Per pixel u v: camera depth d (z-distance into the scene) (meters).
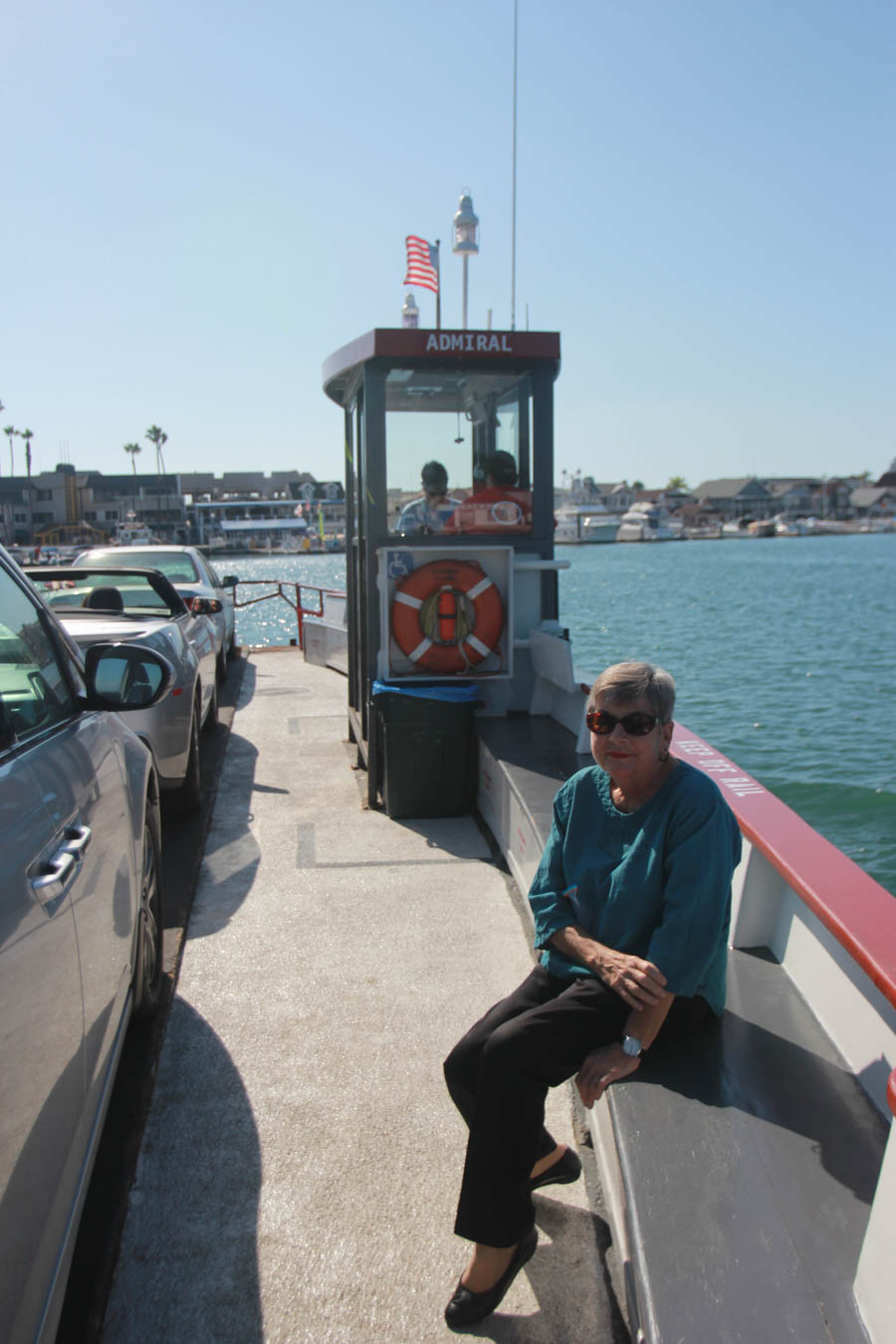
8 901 1.56
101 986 2.20
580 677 5.14
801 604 45.59
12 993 1.52
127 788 2.96
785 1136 2.09
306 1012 3.46
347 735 7.79
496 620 5.48
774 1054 2.40
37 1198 1.59
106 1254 2.34
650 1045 2.31
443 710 5.33
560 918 2.30
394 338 5.13
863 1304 1.65
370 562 5.53
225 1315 2.19
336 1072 3.10
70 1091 1.85
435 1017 3.42
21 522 116.12
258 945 3.98
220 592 10.95
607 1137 2.53
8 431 117.75
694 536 179.75
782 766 14.04
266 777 6.54
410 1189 2.59
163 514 119.31
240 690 10.08
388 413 5.41
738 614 41.12
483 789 5.34
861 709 18.55
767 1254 1.79
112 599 5.80
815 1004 2.61
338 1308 2.21
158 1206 2.53
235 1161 2.69
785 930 2.88
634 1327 2.04
